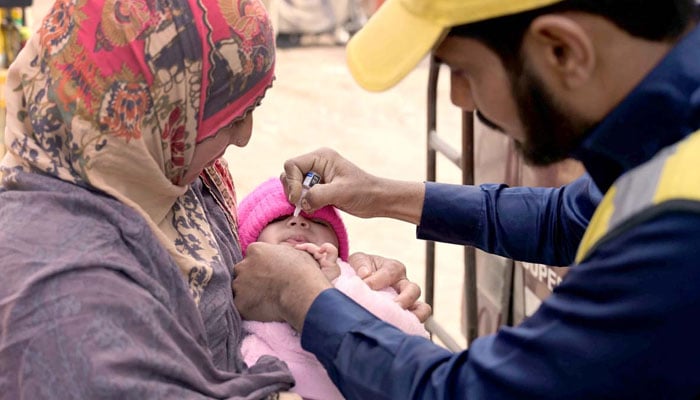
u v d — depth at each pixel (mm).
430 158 2646
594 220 1169
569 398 1129
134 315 1246
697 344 1061
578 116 1149
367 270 1805
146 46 1326
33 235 1268
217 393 1356
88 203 1309
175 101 1380
